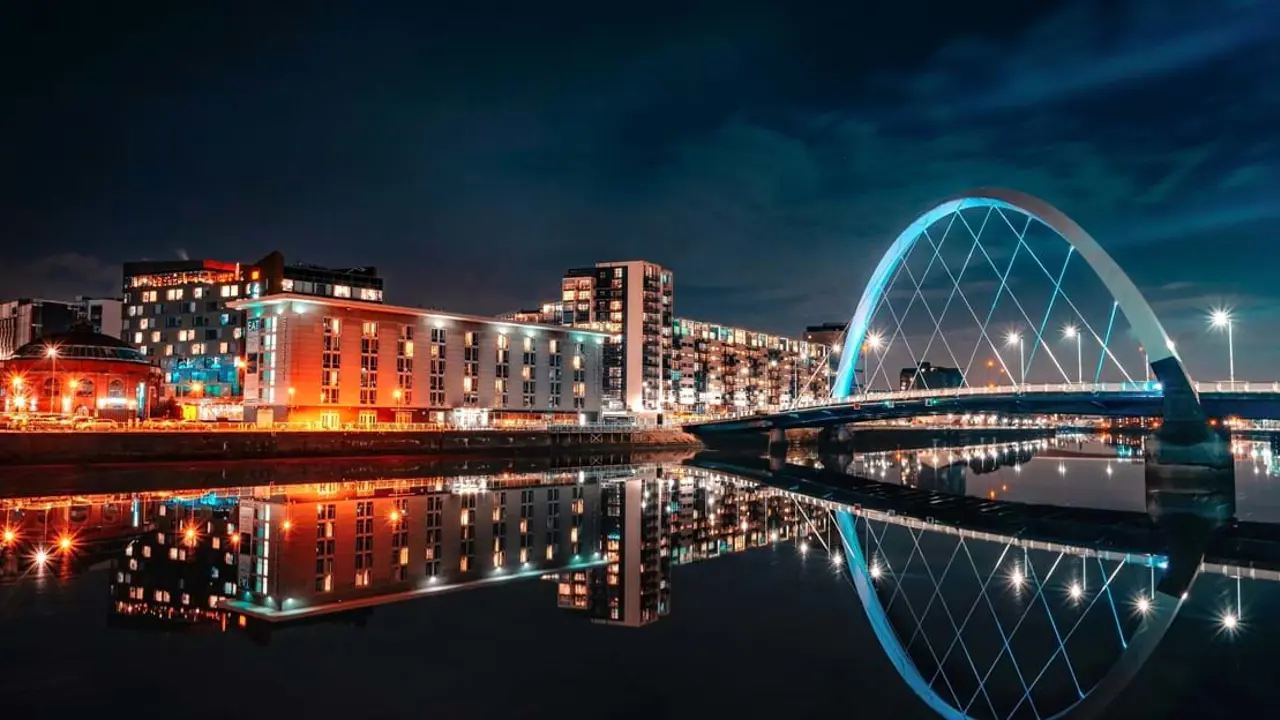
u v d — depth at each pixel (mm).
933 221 111062
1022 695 22391
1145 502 75750
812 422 127750
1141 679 23812
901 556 44719
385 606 31234
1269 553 46969
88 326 122188
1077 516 65250
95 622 28141
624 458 132375
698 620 29500
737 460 133750
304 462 97750
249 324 122188
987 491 85500
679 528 54375
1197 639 28109
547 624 28781
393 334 127062
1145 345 80375
